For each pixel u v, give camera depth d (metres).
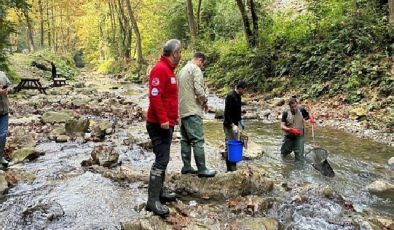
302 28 18.34
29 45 47.25
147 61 36.91
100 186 6.07
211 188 5.66
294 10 23.98
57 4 50.81
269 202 5.29
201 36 26.73
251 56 18.81
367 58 13.94
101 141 9.18
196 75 5.66
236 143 6.34
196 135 5.75
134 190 5.90
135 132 10.41
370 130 10.15
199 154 5.78
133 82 31.58
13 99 16.52
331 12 17.41
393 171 7.09
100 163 7.09
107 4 50.06
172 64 4.89
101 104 15.63
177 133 9.79
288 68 16.91
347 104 12.72
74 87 24.19
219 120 12.30
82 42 66.31
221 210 5.12
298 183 6.38
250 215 5.02
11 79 21.55
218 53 23.28
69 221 4.85
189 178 5.84
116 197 5.60
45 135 9.56
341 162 7.64
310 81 15.36
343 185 6.36
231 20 27.23
